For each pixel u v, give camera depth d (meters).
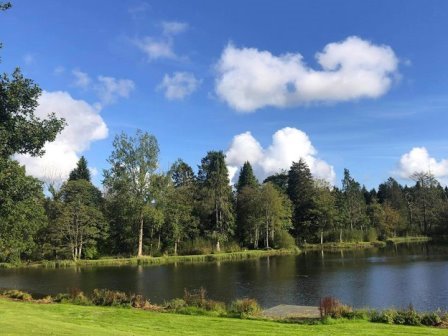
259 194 90.69
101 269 58.34
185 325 17.36
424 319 18.91
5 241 38.56
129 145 72.38
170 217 79.19
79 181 78.19
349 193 115.69
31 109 18.84
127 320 18.33
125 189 72.00
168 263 65.88
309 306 27.08
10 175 19.20
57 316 18.89
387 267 50.25
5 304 22.58
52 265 63.75
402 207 128.88
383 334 15.71
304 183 105.88
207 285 39.78
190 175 110.31
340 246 94.00
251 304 22.31
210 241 82.69
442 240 108.25
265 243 90.19
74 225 72.44
